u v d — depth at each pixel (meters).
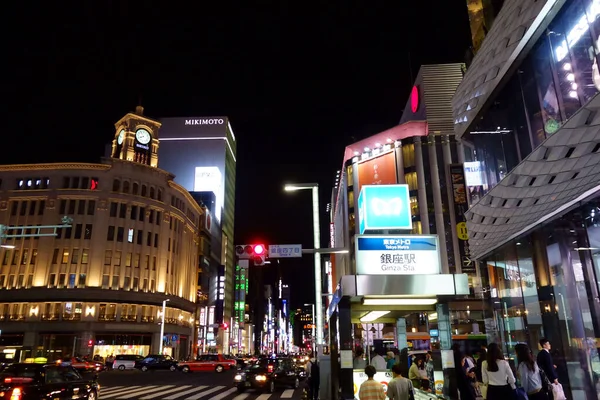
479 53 15.78
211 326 98.75
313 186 18.45
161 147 149.75
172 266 79.56
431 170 57.41
